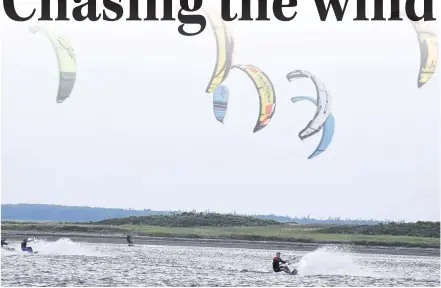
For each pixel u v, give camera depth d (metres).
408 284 53.31
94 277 50.66
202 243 97.81
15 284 46.94
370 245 99.94
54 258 61.41
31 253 65.12
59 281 48.53
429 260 80.25
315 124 92.69
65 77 90.00
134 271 54.28
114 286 47.44
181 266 58.81
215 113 87.12
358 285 50.94
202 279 50.88
